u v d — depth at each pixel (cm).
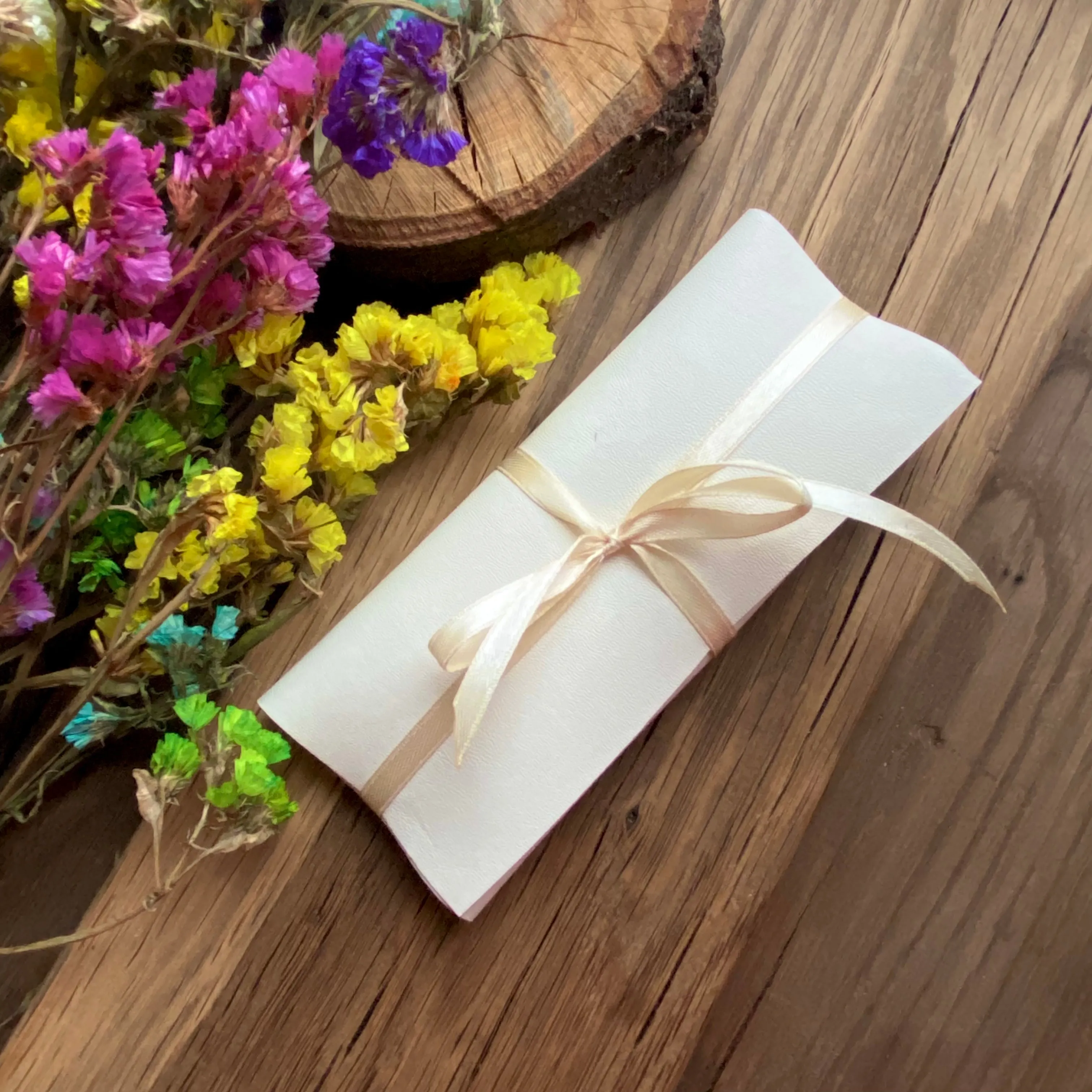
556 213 31
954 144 32
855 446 29
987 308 32
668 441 30
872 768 31
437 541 30
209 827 30
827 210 32
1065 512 31
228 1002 30
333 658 29
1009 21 32
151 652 26
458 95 30
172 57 25
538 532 30
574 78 30
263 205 23
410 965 30
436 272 32
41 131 23
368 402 29
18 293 22
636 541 29
